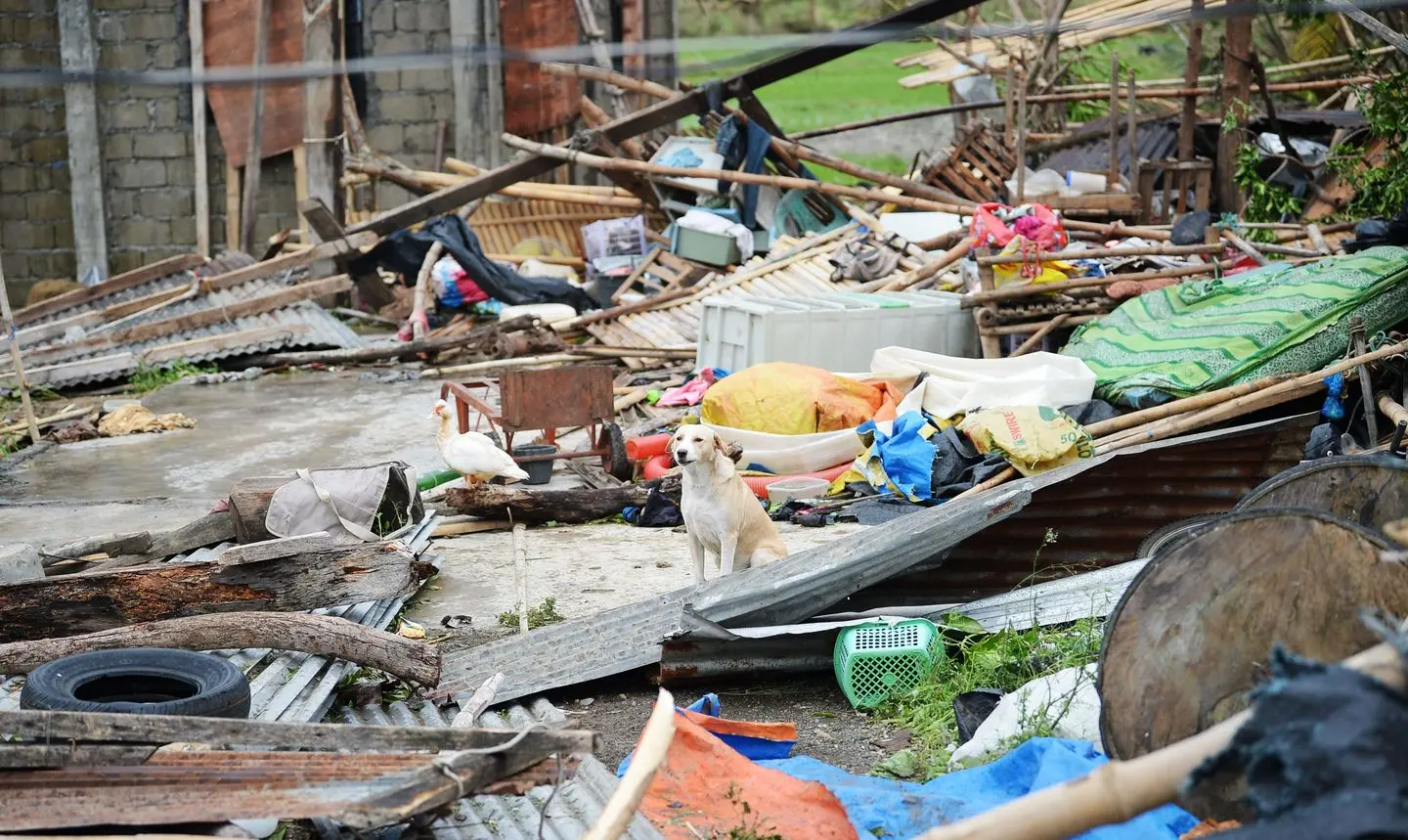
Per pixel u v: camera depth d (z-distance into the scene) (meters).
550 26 27.23
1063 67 27.42
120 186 26.86
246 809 4.64
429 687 6.75
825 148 31.48
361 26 26.56
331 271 23.44
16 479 12.73
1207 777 2.94
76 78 9.10
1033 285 14.15
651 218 24.73
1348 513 5.12
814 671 7.27
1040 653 6.78
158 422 15.09
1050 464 10.42
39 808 4.64
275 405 16.64
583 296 21.73
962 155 23.53
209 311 20.02
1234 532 4.41
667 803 5.29
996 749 5.84
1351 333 10.62
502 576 9.34
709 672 7.11
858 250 18.48
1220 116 25.08
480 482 11.02
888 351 12.92
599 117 25.55
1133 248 15.41
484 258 21.39
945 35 12.62
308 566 7.29
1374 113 17.73
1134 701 4.56
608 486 11.73
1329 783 2.68
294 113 26.19
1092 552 8.47
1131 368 12.05
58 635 6.93
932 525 7.59
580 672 7.02
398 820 4.57
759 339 14.17
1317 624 4.32
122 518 11.09
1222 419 10.71
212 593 7.15
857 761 6.25
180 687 5.91
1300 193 21.12
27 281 27.22
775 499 11.08
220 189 26.75
